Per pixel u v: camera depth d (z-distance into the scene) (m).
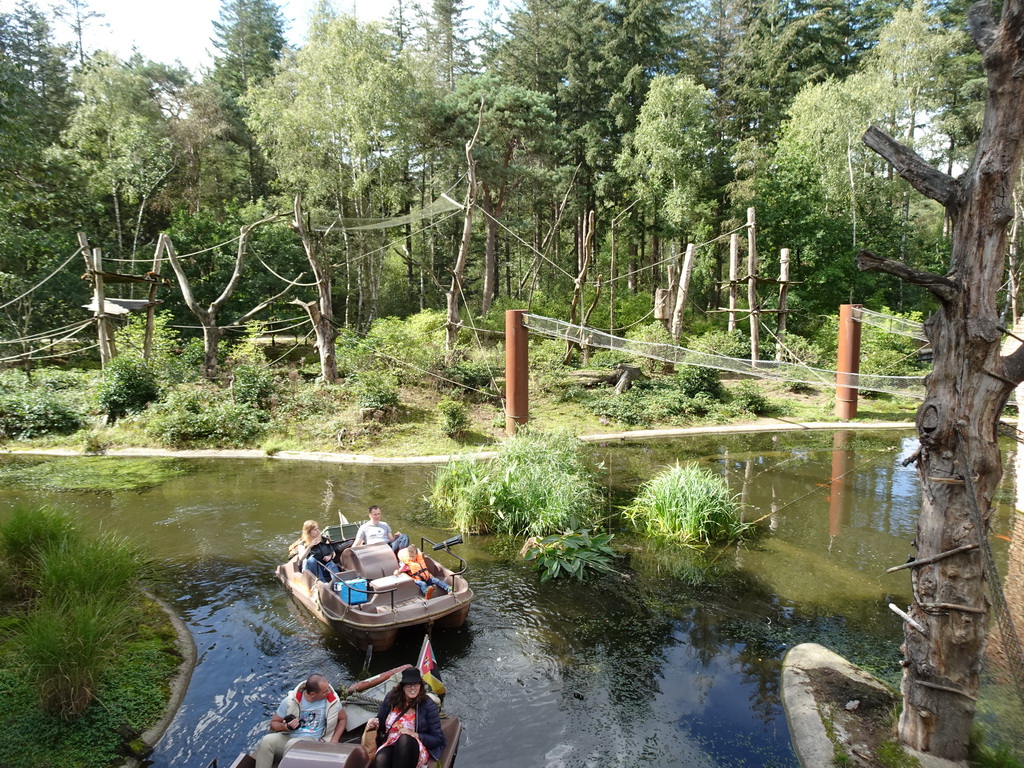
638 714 6.19
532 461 12.43
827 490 13.77
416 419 18.55
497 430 18.34
